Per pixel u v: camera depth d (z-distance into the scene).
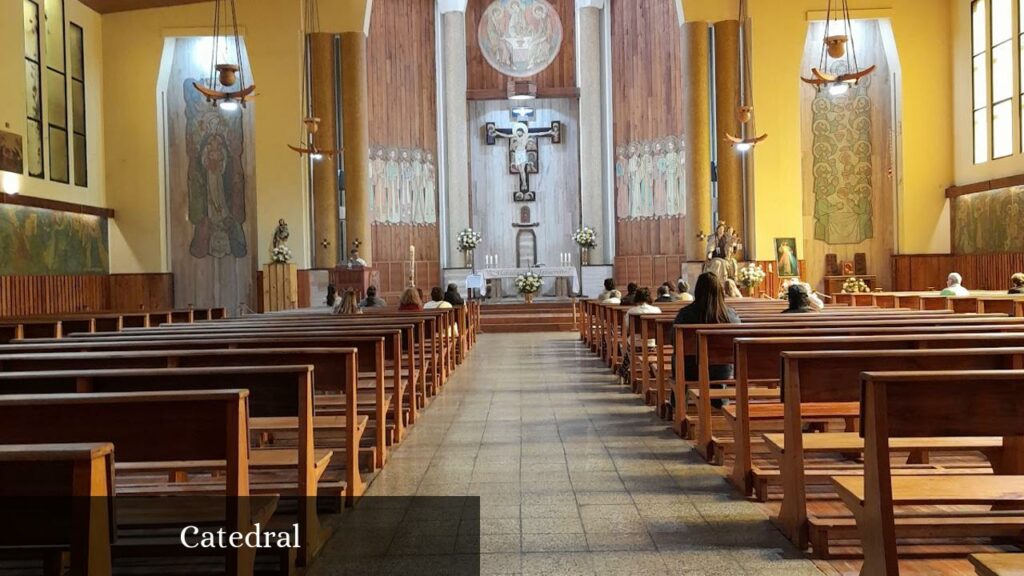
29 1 19.94
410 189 28.28
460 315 15.86
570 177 30.08
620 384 12.12
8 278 18.75
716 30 22.64
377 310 14.62
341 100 23.19
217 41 23.84
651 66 27.50
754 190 22.27
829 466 5.77
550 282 29.58
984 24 21.20
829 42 17.73
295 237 22.77
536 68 30.06
